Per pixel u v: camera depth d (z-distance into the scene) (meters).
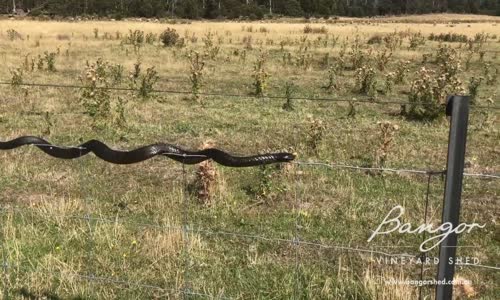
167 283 4.50
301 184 7.13
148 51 24.30
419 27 55.72
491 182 7.53
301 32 40.69
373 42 31.39
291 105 12.72
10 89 14.19
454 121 2.81
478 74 19.02
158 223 5.71
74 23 48.44
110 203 6.39
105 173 7.48
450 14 126.12
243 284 4.55
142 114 11.67
